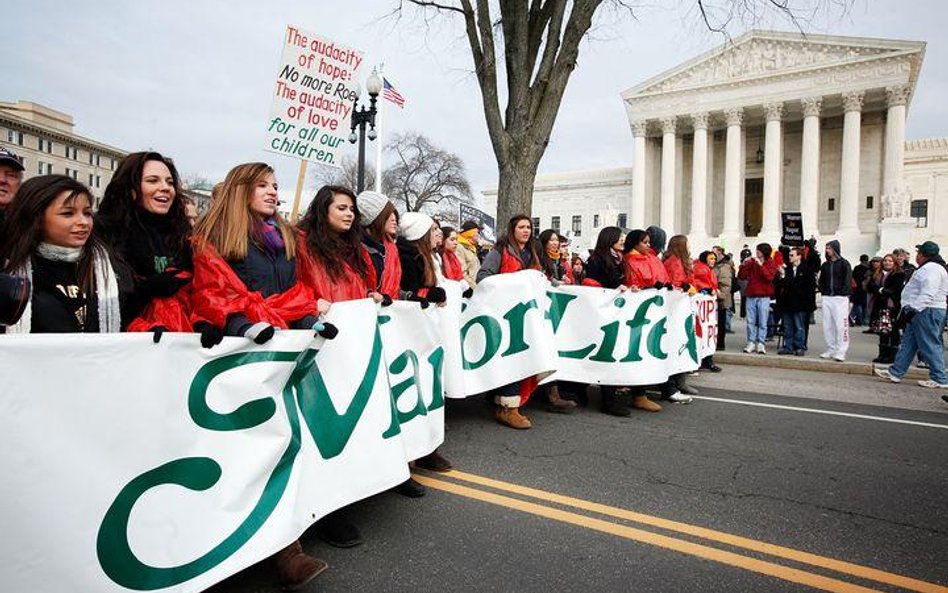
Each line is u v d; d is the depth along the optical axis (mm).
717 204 53719
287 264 3094
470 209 13711
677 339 6137
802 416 5566
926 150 50844
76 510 1904
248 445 2436
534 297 5008
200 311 2611
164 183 2746
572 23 8438
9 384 1780
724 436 4840
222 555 2273
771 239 44656
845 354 9570
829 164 50062
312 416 2756
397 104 17359
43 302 2229
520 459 4211
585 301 5652
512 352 4957
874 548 2943
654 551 2883
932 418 5539
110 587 1970
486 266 5305
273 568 2748
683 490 3656
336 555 2830
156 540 2105
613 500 3492
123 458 2037
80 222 2266
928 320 7062
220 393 2355
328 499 2746
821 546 2957
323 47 4914
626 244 5984
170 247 2836
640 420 5367
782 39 46094
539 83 8648
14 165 2785
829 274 8703
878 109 47312
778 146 46625
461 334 5020
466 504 3430
